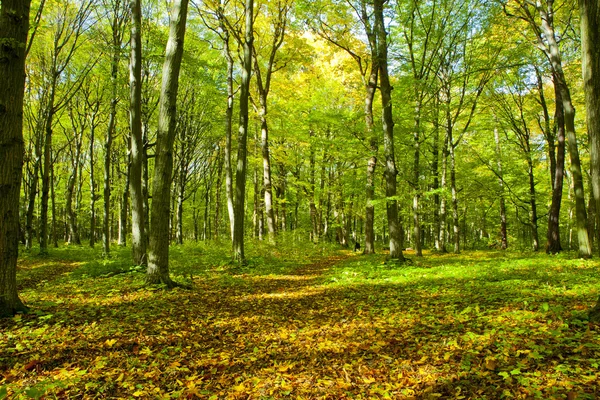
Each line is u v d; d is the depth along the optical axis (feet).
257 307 26.53
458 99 81.82
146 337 18.37
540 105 70.90
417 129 55.16
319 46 72.33
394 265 45.14
